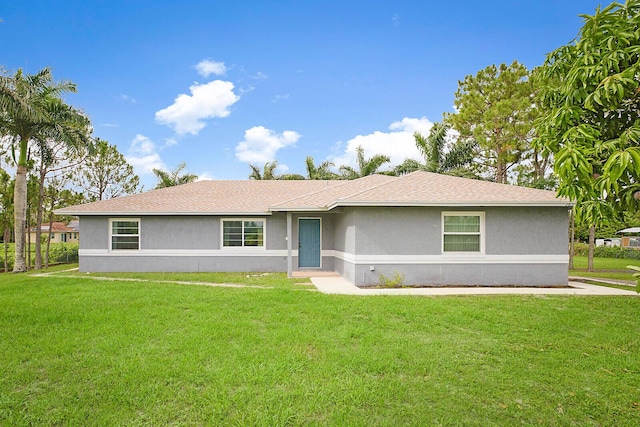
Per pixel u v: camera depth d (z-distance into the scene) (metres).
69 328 6.64
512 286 12.11
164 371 4.79
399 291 10.88
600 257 30.53
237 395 4.18
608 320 7.57
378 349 5.69
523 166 27.66
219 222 16.39
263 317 7.45
